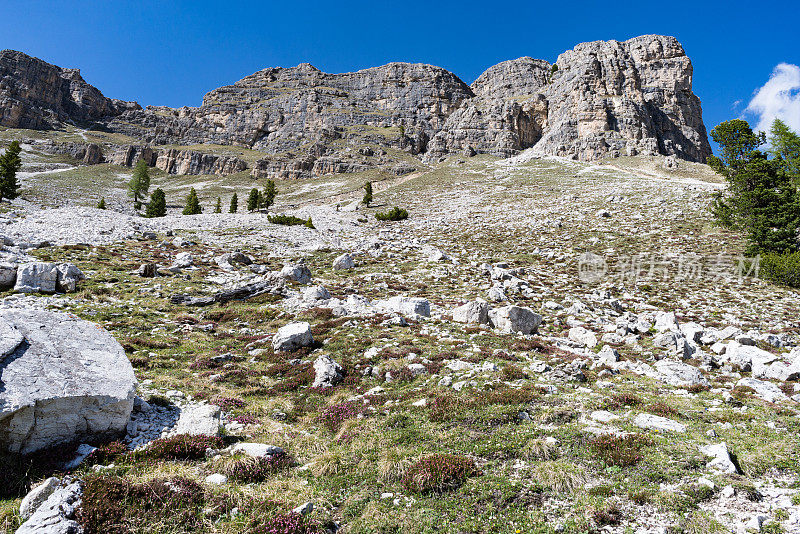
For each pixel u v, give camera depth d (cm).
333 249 5169
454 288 3800
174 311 2636
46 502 782
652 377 1769
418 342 2062
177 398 1410
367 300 3055
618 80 16912
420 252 5350
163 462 1002
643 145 14488
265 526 808
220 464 1016
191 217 6931
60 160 19938
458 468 970
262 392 1602
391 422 1263
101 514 775
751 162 5631
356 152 19188
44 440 959
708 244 4953
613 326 2698
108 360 1167
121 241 4153
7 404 891
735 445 1072
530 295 3653
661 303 3547
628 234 5547
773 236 4594
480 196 10056
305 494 929
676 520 782
